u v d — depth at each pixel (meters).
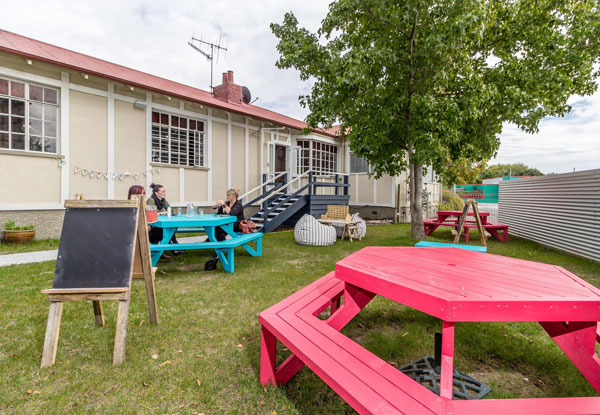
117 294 2.31
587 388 2.06
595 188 5.84
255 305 3.50
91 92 7.77
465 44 6.72
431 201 14.97
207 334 2.79
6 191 6.70
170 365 2.29
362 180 14.66
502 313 1.48
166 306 3.44
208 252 6.57
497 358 2.49
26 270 4.67
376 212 14.16
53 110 7.35
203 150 10.44
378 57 6.92
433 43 6.52
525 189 9.16
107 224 2.51
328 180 14.93
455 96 7.33
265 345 2.00
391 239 8.57
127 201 2.60
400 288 1.73
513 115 7.22
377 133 7.37
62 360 2.32
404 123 7.88
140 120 8.70
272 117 12.94
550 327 1.88
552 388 2.09
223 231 5.90
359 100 7.39
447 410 1.18
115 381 2.09
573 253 6.50
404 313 3.37
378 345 2.62
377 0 6.77
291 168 13.23
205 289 4.03
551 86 7.11
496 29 7.20
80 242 2.42
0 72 6.51
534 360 2.43
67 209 2.54
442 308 1.48
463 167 20.88
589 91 7.86
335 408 1.85
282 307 2.18
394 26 7.27
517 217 9.77
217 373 2.20
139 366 2.26
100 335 2.72
